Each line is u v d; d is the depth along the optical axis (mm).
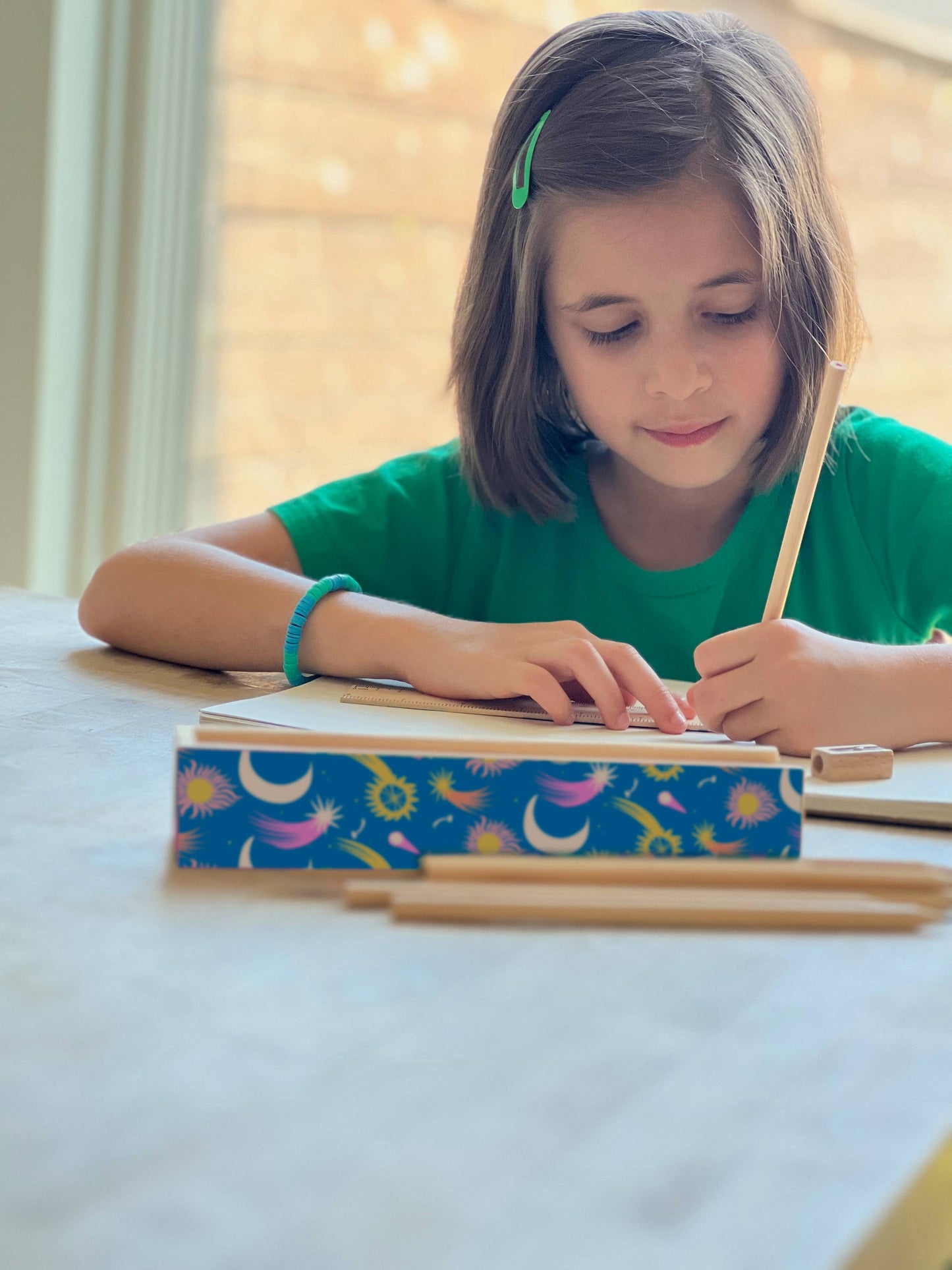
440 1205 285
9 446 1588
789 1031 371
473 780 495
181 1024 366
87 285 1587
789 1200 289
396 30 1650
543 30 1603
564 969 408
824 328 879
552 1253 270
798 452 906
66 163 1539
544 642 702
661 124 784
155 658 821
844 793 568
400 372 1734
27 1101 324
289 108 1646
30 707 698
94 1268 262
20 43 1501
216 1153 303
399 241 1705
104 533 1646
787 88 875
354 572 984
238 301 1668
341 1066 345
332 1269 263
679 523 976
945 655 678
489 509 1011
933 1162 310
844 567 959
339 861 494
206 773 483
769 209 794
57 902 449
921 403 1701
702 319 807
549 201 821
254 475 1710
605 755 516
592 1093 333
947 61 1616
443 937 430
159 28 1532
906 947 433
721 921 444
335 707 685
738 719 650
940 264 1668
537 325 899
